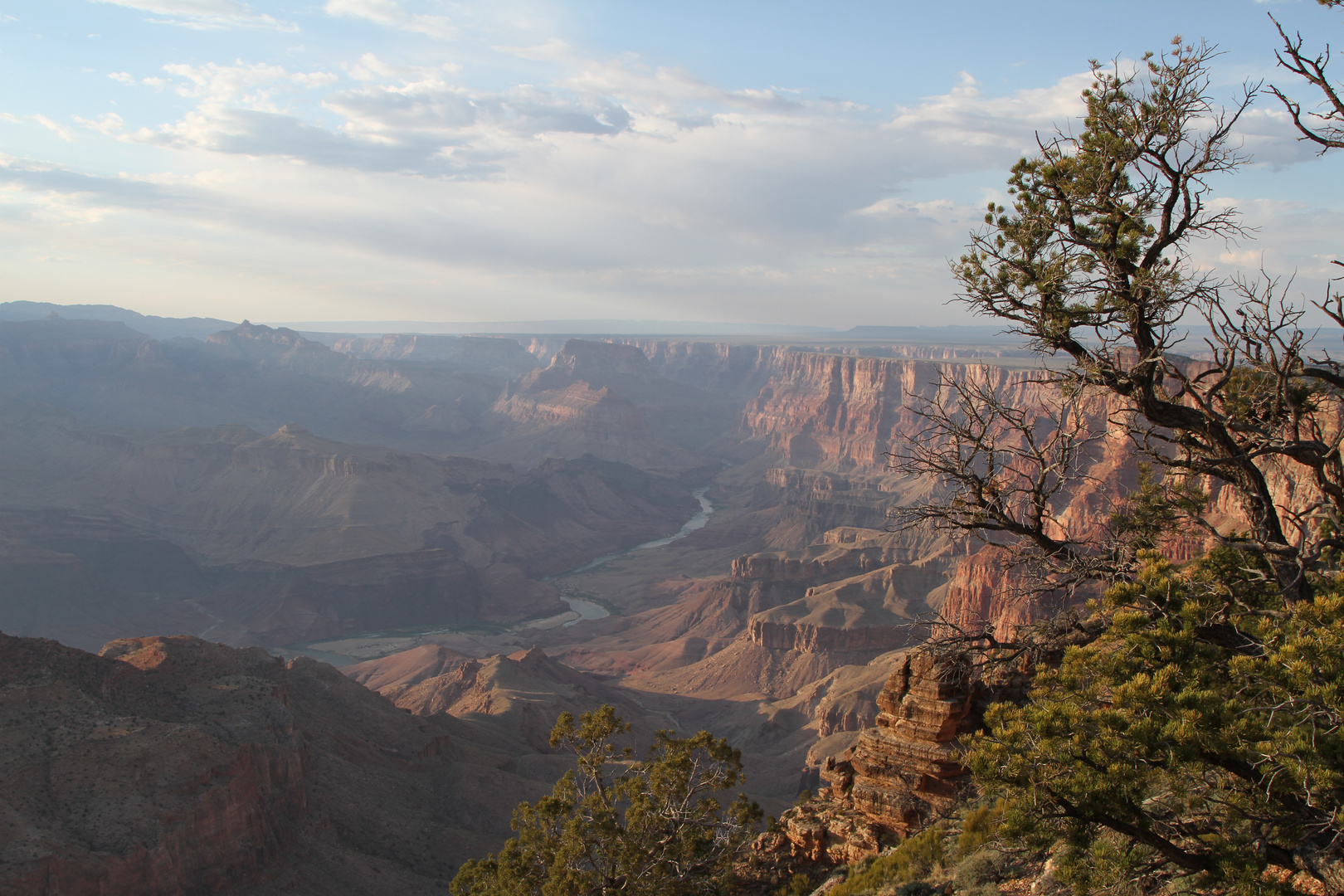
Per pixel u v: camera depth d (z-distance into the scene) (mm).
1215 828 13938
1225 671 14328
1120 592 15445
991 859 19250
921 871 21234
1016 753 14367
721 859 25406
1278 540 18641
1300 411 19312
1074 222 19391
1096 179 18359
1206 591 15906
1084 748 13602
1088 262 18859
